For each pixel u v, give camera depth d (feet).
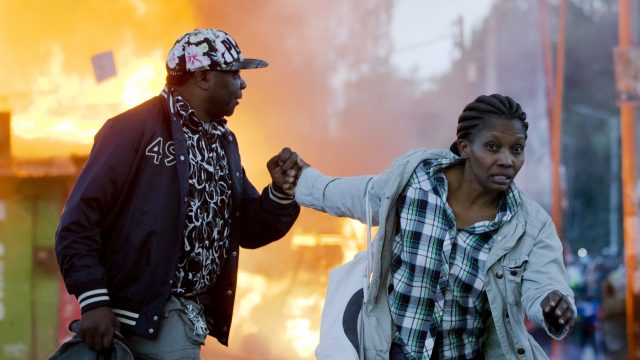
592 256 92.48
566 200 110.83
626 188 99.30
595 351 79.36
